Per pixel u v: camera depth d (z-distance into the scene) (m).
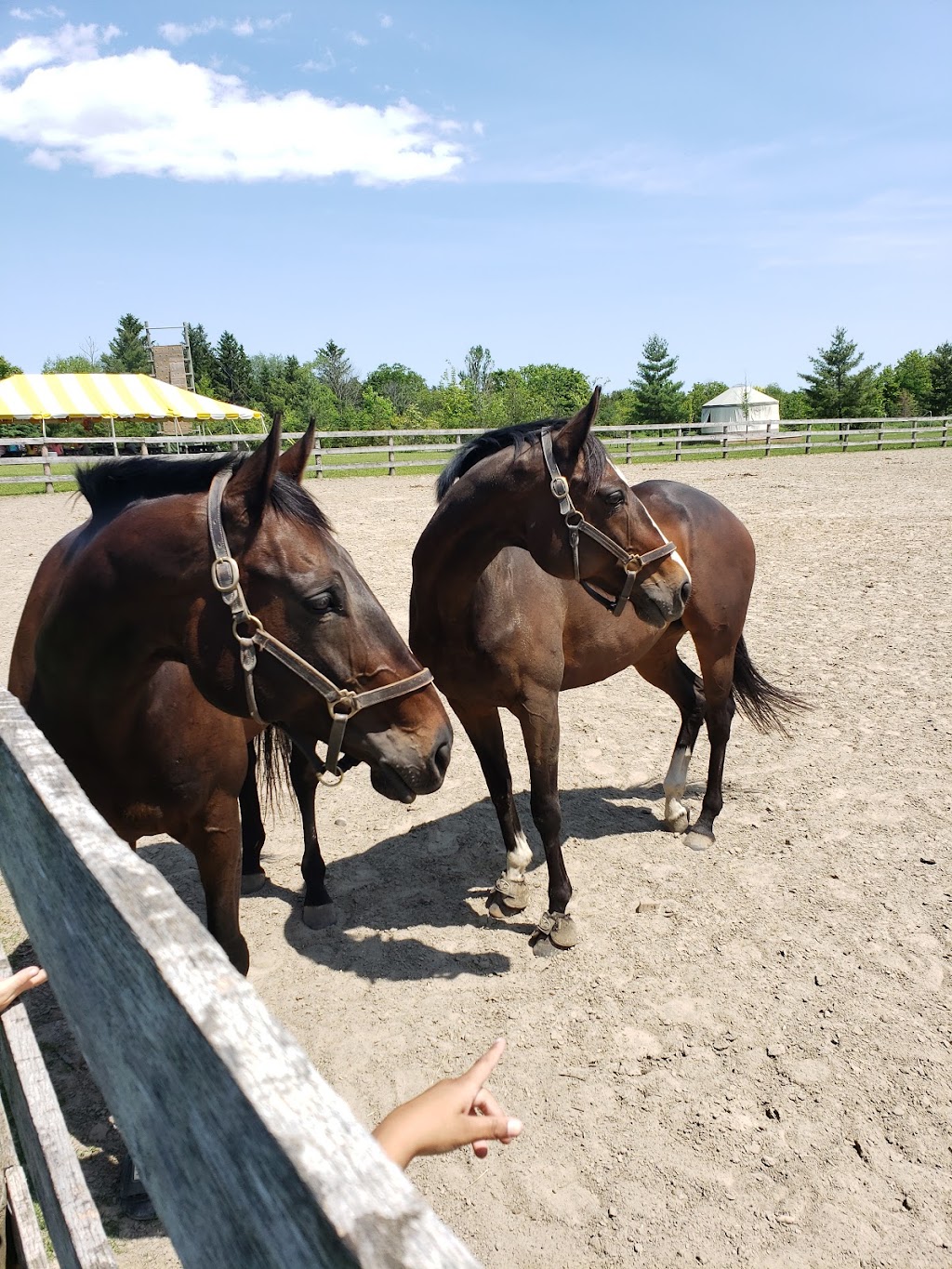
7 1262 1.83
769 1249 2.17
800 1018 2.98
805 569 9.98
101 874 0.85
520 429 3.22
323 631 2.02
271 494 2.00
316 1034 3.01
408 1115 0.95
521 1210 2.30
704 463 22.75
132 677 2.09
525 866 3.73
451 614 3.27
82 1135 2.58
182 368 32.31
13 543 11.74
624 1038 2.93
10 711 1.58
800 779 4.84
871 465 21.56
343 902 3.87
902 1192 2.31
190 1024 0.63
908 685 6.17
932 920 3.48
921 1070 2.72
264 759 3.84
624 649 3.94
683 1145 2.49
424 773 2.24
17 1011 1.76
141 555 1.96
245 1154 0.57
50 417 23.64
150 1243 2.23
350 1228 0.45
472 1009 3.12
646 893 3.81
